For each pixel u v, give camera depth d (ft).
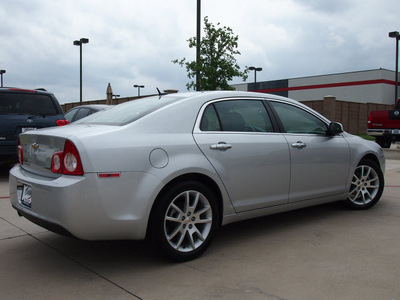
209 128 12.44
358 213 17.08
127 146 10.57
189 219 11.52
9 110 25.12
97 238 10.31
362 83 150.61
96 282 10.25
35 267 11.29
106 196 10.11
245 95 13.93
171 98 12.90
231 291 9.63
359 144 17.11
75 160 10.07
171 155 11.20
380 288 9.70
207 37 44.11
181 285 10.00
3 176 27.76
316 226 15.14
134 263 11.53
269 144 13.53
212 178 11.94
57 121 26.73
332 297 9.25
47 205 10.32
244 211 13.01
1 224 15.42
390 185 24.30
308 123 15.56
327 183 15.64
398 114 48.16
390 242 13.19
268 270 10.89
